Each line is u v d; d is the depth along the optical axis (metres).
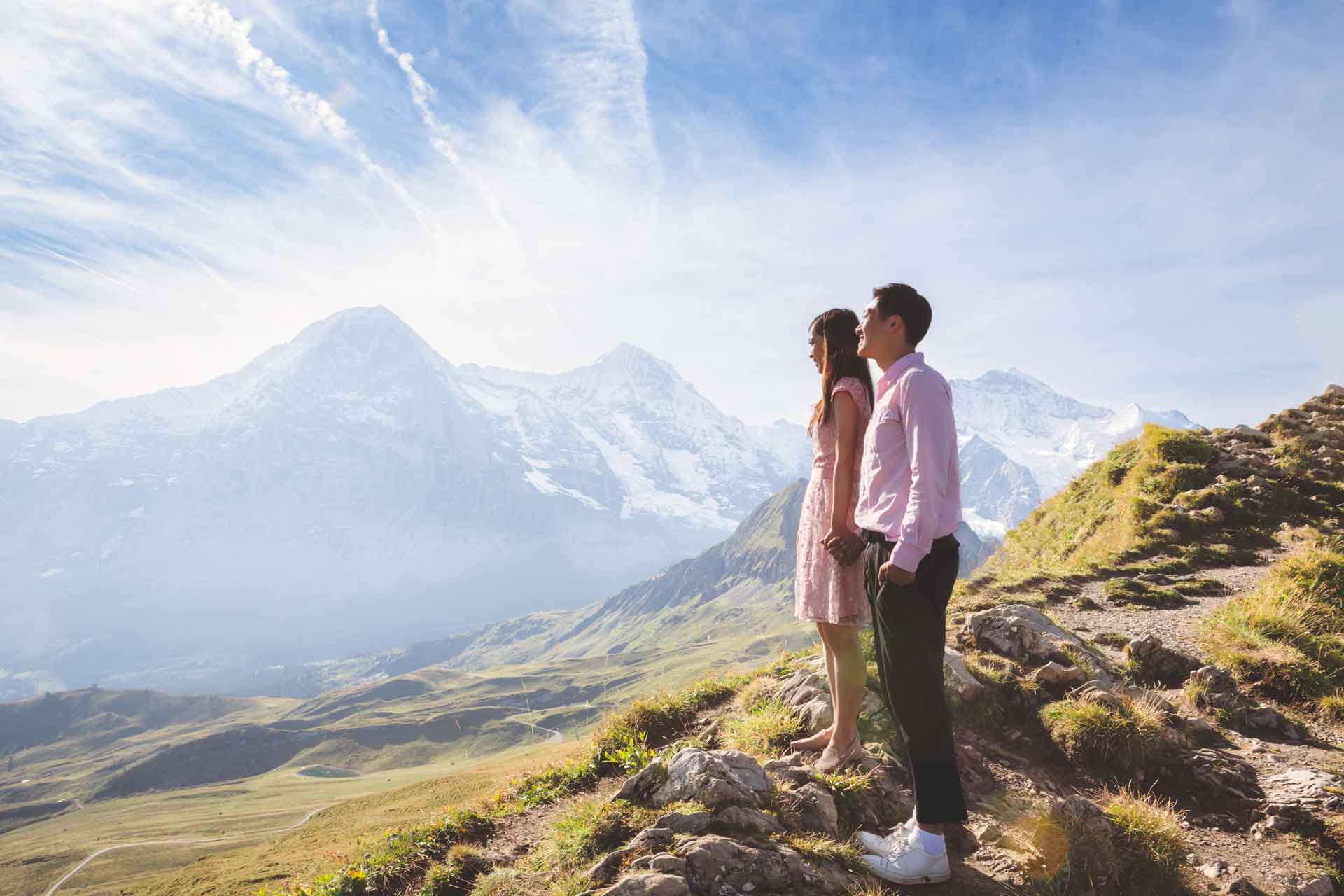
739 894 3.40
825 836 3.94
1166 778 5.03
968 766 5.12
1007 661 6.31
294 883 5.60
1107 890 3.78
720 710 6.50
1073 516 18.41
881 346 4.00
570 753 6.82
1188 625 9.12
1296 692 6.65
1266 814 4.59
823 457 4.73
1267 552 12.88
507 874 4.28
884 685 3.90
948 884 3.77
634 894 3.28
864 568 4.14
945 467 3.67
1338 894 3.90
